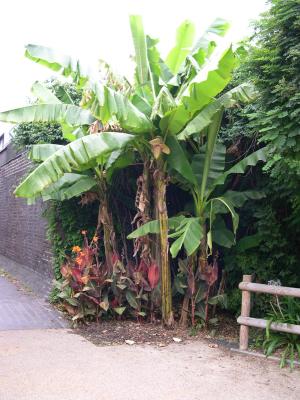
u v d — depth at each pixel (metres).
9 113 6.38
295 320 5.71
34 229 10.84
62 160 6.05
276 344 5.82
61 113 6.71
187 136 6.25
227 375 4.98
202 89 5.90
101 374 4.85
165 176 6.96
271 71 4.93
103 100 5.62
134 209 8.70
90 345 5.95
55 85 9.44
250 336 6.43
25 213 11.89
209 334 6.66
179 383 4.68
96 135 6.27
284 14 4.67
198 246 6.52
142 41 7.09
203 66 6.71
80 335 6.42
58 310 7.86
